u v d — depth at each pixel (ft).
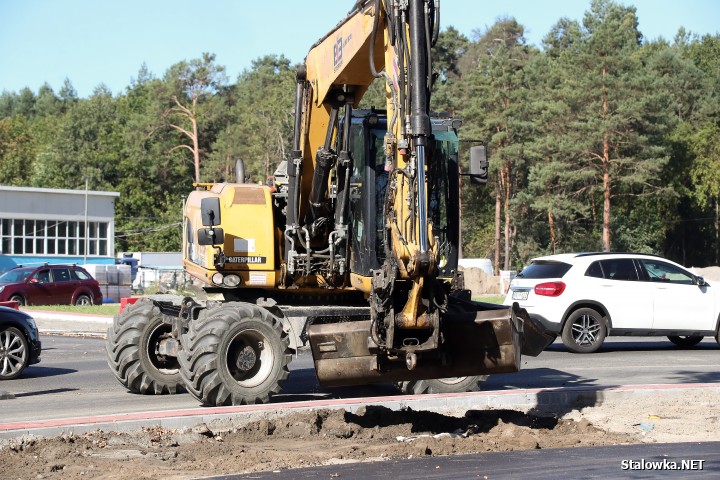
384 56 33.63
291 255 40.32
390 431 31.73
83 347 68.74
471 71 274.77
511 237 251.80
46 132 364.58
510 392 37.14
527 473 24.76
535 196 221.05
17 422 31.91
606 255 62.75
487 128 230.89
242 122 288.92
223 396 36.52
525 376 48.73
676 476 24.30
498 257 236.22
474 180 37.99
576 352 61.21
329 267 40.01
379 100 210.38
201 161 290.56
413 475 24.61
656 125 208.85
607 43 211.82
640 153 210.38
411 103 29.48
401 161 29.86
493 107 234.17
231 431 31.27
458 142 38.04
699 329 62.64
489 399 36.35
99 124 314.55
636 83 206.80
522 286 62.59
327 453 27.84
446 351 31.53
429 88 29.58
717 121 274.16
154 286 180.75
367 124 37.55
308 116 39.60
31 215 185.68
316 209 40.09
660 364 54.34
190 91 293.84
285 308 39.75
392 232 29.50
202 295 43.42
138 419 30.73
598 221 245.45
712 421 33.45
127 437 29.55
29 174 330.95
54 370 53.78
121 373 42.96
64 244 189.88
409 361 29.27
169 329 43.78
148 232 291.99
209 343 36.55
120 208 298.56
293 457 27.22
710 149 262.47
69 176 304.91
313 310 39.09
